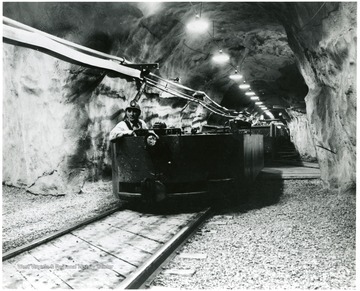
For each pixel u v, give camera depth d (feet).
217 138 26.96
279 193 35.58
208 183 26.30
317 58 30.83
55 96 32.35
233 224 23.32
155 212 26.55
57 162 33.19
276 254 17.03
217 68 69.87
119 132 26.08
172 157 25.40
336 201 28.81
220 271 14.90
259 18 50.21
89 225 22.47
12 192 35.29
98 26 32.99
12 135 37.01
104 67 16.97
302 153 106.01
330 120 32.42
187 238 19.70
